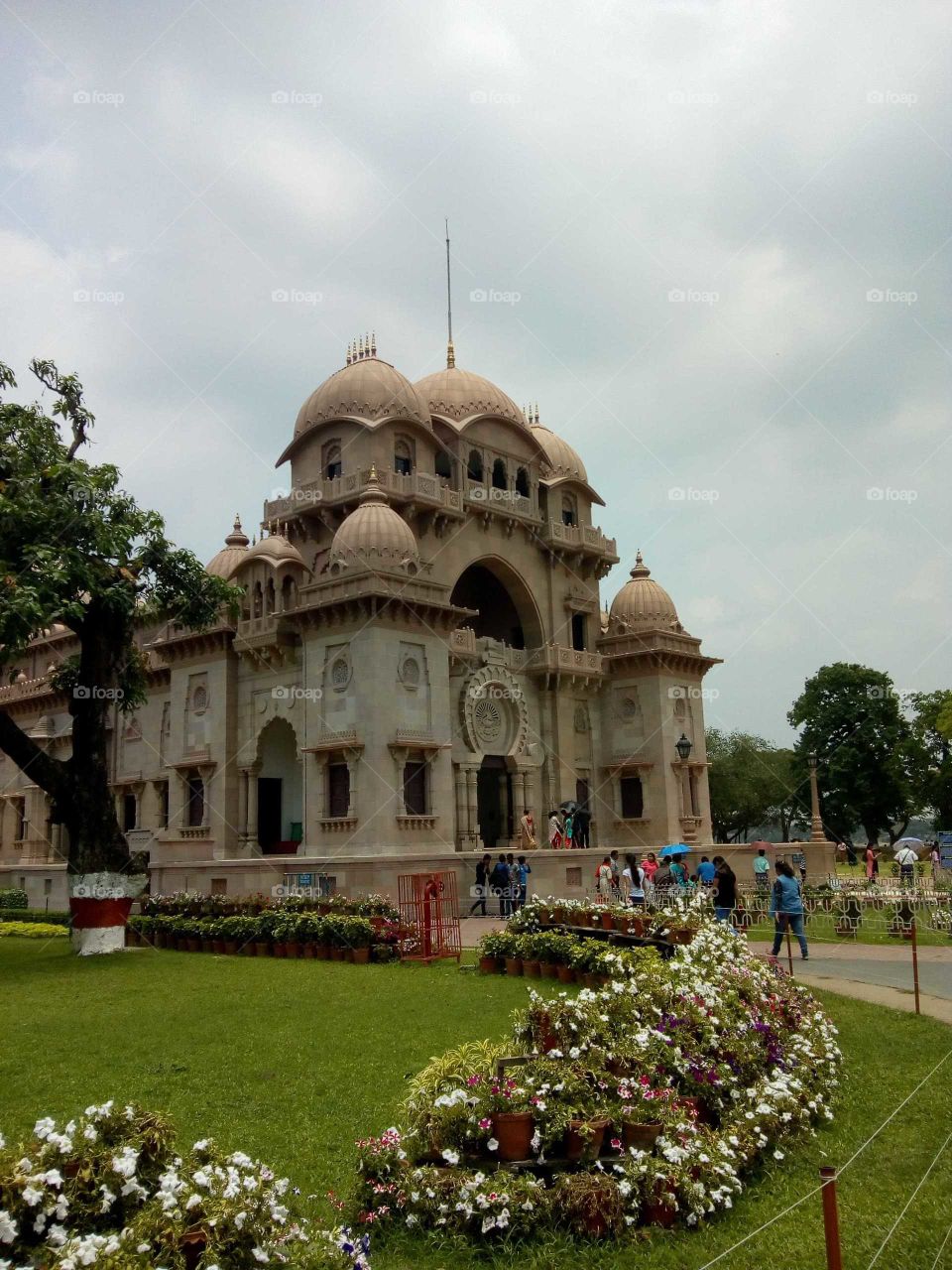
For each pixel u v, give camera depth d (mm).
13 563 21391
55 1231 5176
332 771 35219
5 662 20500
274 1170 8141
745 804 77188
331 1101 10070
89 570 21969
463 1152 7691
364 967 20375
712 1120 8867
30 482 22078
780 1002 11680
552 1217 7184
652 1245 7031
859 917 25984
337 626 35438
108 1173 5594
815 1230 7164
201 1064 11789
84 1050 12680
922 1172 8188
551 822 40062
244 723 39000
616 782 46406
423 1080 8297
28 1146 5766
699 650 48219
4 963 22078
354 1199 7574
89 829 24062
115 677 24656
